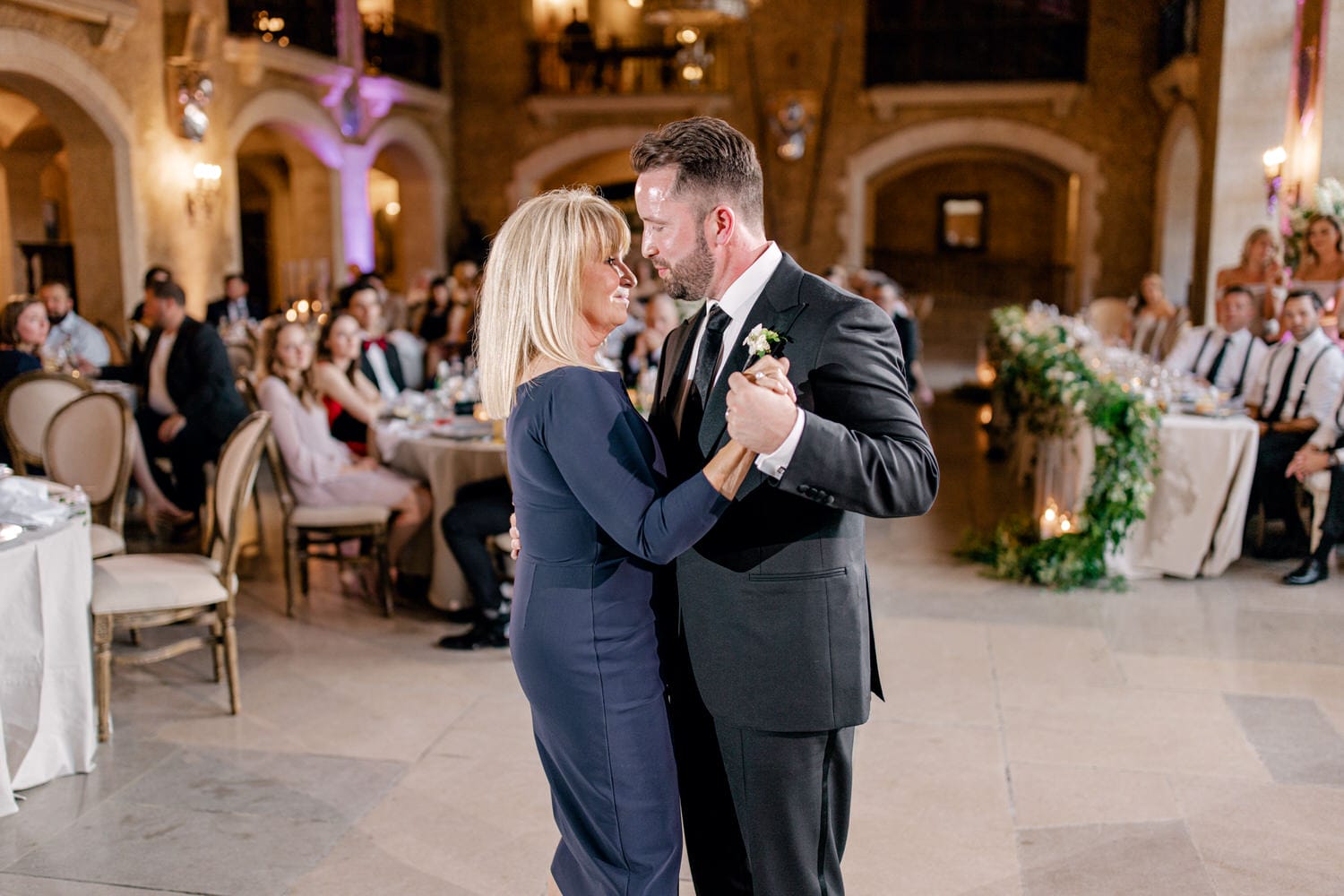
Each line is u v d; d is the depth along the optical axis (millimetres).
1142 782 3348
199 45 11336
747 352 1914
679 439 2066
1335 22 7359
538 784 3402
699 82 16562
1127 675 4234
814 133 16078
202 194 11742
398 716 3938
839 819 2080
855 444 1701
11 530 3252
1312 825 3080
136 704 4055
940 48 15539
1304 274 6707
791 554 1908
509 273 1975
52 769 3418
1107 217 15391
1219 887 2777
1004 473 8375
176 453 6656
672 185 1906
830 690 1928
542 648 1997
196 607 3850
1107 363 6660
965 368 15812
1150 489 5293
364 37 14992
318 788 3381
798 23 15938
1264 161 8719
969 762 3502
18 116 12852
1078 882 2812
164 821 3174
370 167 15531
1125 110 15133
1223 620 4883
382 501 5164
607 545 1993
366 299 6855
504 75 16969
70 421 4785
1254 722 3781
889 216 22172
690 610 1997
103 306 10875
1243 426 5363
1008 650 4527
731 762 2000
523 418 1951
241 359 9305
